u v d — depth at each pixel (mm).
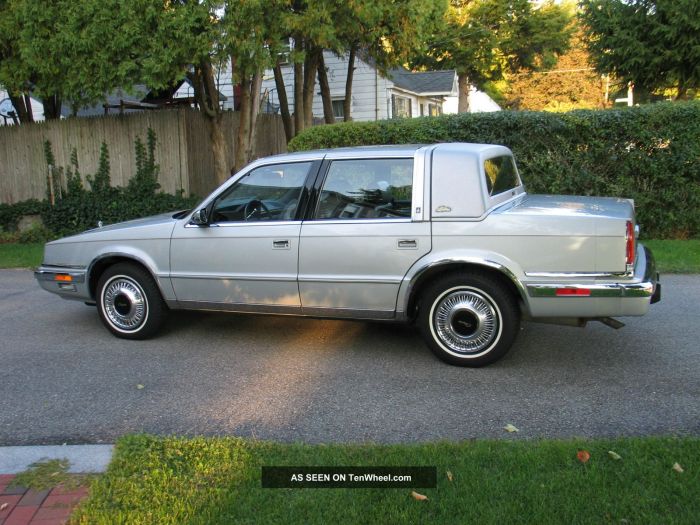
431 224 5105
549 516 2932
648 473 3277
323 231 5387
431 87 28906
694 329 6238
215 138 13352
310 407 4520
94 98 11492
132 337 6270
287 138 16500
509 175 5930
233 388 4934
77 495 3279
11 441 4055
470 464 3441
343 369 5320
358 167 5387
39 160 14562
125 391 4902
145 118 13875
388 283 5246
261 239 5590
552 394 4664
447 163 5137
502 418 4258
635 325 6434
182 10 10422
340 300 5426
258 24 10648
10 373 5363
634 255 4844
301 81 15945
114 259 6242
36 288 9023
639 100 20047
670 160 10547
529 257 4902
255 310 5750
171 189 14023
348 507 3066
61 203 13969
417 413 4379
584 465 3393
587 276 4812
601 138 10680
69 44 10766
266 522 2967
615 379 4941
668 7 16562
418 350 5781
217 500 3162
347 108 19094
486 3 31797
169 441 3822
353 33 13000
